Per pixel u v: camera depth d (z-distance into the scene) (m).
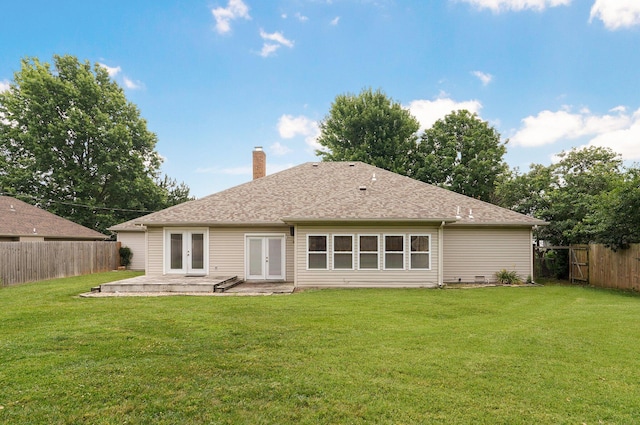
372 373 4.77
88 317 8.11
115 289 12.52
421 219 13.06
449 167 31.09
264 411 3.80
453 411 3.79
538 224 14.75
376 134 31.64
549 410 3.82
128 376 4.67
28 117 30.48
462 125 32.34
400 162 31.02
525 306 9.49
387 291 12.26
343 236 13.60
